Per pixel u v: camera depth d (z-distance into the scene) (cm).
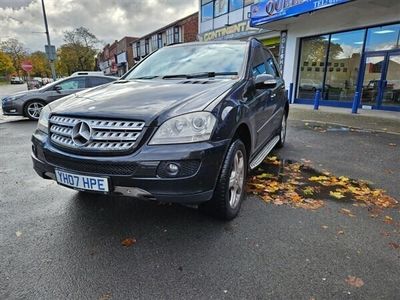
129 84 324
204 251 241
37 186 380
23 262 228
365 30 1156
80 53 4816
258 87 328
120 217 296
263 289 201
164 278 211
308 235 264
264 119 388
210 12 1958
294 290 200
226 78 319
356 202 332
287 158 502
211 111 240
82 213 305
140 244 251
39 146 262
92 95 288
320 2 1064
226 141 249
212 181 240
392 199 341
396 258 233
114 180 227
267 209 313
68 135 243
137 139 223
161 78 346
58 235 265
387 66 1112
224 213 275
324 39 1320
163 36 3597
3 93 2777
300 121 907
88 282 207
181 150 222
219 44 396
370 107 1189
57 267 222
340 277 212
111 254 238
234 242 253
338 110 1173
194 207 312
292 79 1468
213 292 198
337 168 450
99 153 228
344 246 248
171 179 222
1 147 602
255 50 392
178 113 232
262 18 1363
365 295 195
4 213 307
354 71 1225
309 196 347
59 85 1002
